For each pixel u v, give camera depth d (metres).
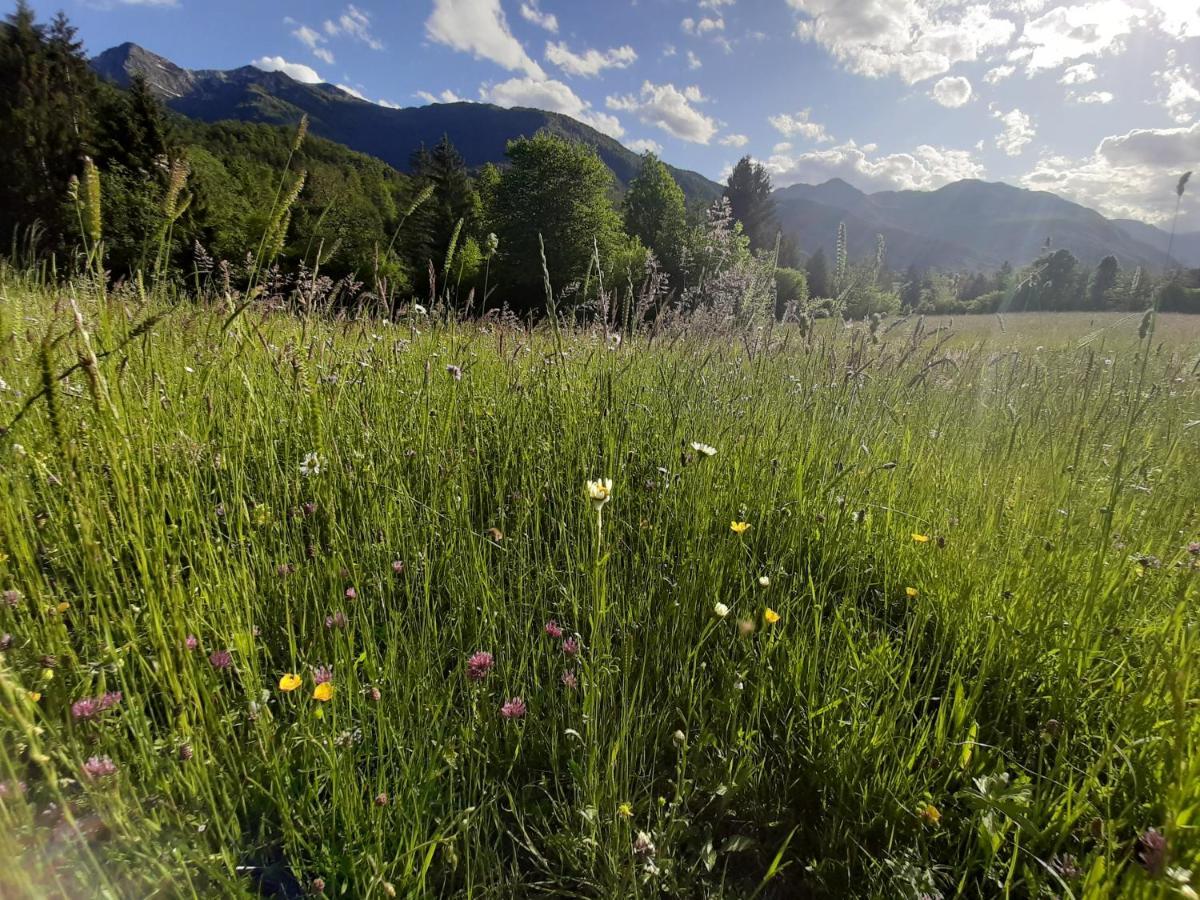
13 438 1.84
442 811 1.31
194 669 1.38
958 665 1.75
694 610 1.90
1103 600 1.83
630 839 1.23
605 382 3.05
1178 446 3.02
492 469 2.76
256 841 1.23
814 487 2.54
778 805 1.43
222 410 2.32
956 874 1.27
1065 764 1.34
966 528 2.23
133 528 1.50
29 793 1.13
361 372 2.97
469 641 1.79
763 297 4.34
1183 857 1.01
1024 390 3.98
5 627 1.42
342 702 1.49
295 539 2.01
